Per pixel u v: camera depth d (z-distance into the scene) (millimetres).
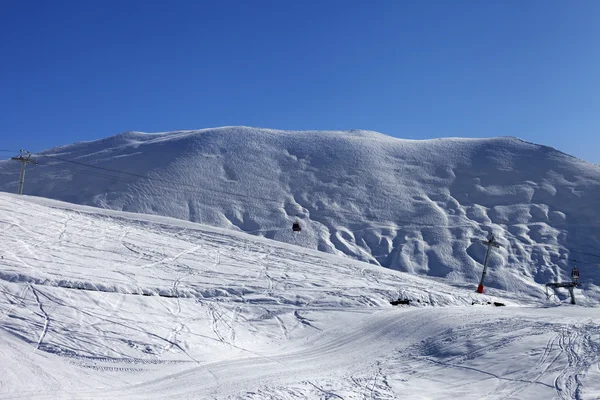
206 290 29953
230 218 98938
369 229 94938
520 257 84312
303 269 38875
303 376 18312
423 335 23266
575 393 14445
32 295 22078
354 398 15688
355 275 39656
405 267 81438
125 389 15992
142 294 27000
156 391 15961
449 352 20203
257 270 36406
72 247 33188
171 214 98438
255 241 47375
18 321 19516
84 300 22938
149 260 34344
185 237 44375
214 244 43312
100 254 33219
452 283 58094
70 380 15969
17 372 15375
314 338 25250
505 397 14977
